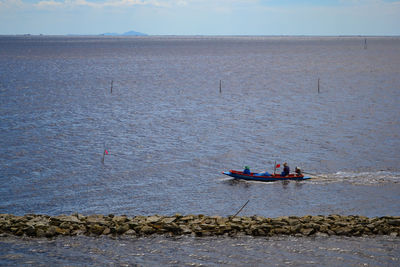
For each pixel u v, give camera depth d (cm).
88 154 5916
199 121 8138
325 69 18762
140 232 3084
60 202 4262
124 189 4653
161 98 10956
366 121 8000
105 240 2962
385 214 3962
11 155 5781
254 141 6675
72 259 2669
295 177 4997
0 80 13925
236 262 2666
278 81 14625
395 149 6122
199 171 5316
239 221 3269
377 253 2806
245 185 4859
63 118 8225
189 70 18838
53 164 5450
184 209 4134
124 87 13012
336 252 2816
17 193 4475
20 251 2752
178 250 2823
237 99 10838
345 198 4403
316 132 7200
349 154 5925
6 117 8144
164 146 6388
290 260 2697
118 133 7138
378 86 12875
